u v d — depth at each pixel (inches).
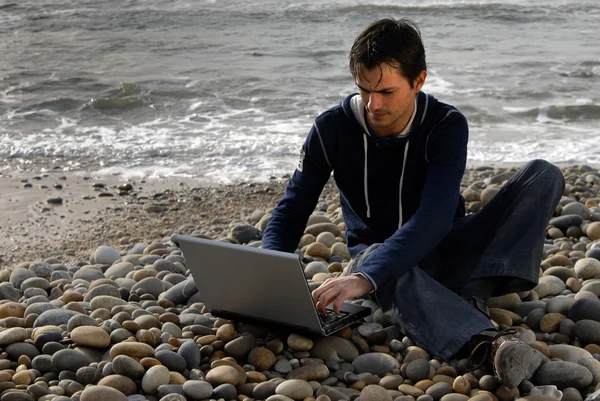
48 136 337.1
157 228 234.4
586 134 335.6
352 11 681.6
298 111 378.0
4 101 397.7
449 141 123.3
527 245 127.1
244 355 122.9
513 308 139.6
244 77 446.3
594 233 184.5
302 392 109.8
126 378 112.4
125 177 284.5
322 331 120.7
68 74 454.9
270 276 117.3
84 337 121.3
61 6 696.4
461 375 115.0
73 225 238.4
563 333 128.9
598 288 143.7
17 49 536.4
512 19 651.5
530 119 362.0
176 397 107.9
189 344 120.9
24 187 273.0
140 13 665.0
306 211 136.2
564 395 109.7
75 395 109.1
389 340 127.4
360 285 116.2
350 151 130.1
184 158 306.5
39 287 163.6
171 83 432.1
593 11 682.2
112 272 171.2
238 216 243.1
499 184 244.1
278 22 638.5
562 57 502.3
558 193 128.7
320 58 505.0
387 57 113.3
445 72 460.8
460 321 116.4
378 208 132.6
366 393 108.4
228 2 706.2
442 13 677.9
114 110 384.8
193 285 149.7
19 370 117.2
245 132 341.1
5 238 227.5
